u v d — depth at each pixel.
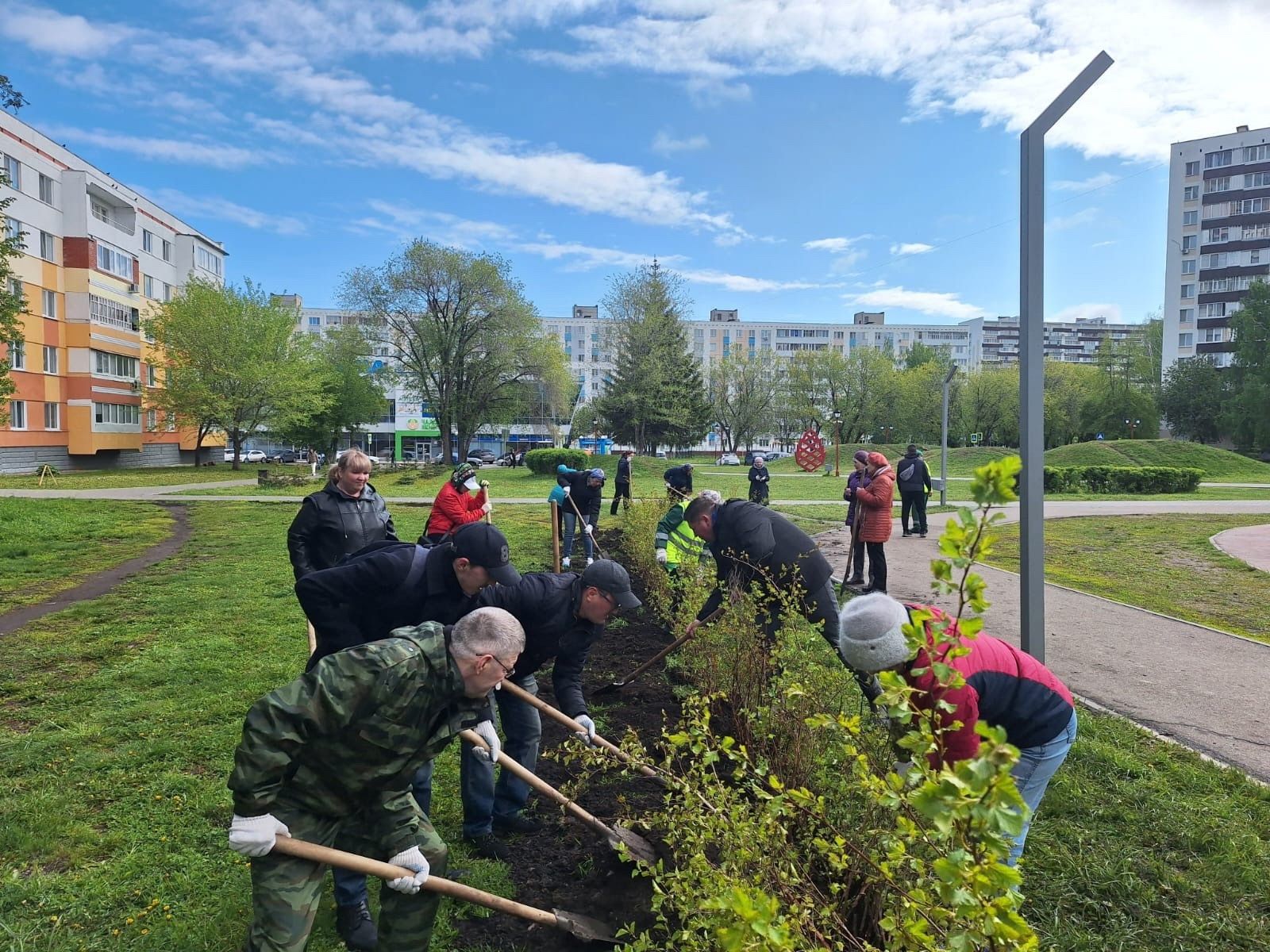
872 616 2.24
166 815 3.83
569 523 11.73
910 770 1.58
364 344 48.97
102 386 41.03
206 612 8.07
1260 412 53.34
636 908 3.06
